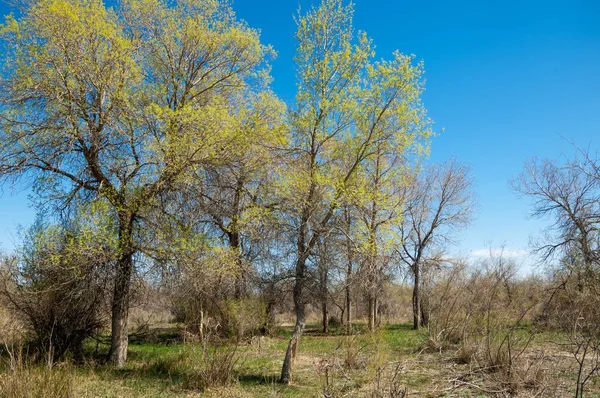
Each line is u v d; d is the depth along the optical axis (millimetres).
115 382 10570
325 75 12586
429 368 11078
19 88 11828
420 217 26719
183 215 13516
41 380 7594
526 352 11977
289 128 13891
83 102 12531
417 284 26906
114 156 13195
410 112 13305
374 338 11656
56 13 11625
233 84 16344
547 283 14250
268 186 13234
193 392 9680
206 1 15148
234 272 14156
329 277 11977
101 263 12555
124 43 12477
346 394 8789
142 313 24250
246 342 17297
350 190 12070
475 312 13531
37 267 12719
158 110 12289
